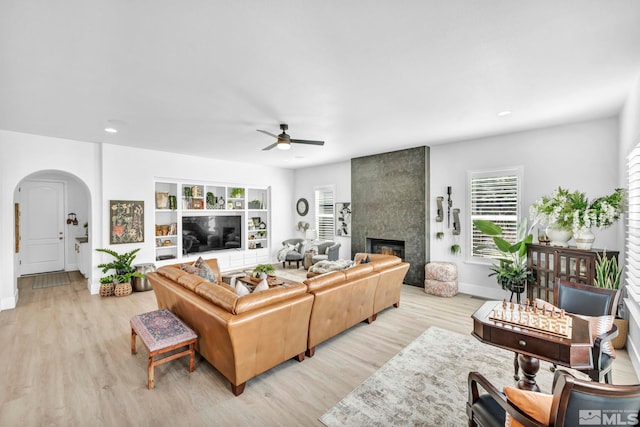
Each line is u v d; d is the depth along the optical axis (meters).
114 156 5.29
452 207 5.27
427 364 2.81
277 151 5.88
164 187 6.46
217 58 2.29
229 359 2.33
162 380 2.55
